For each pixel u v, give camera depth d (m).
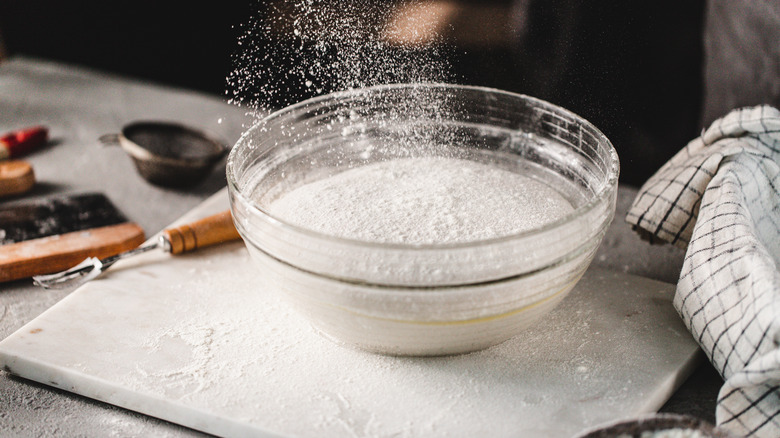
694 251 0.89
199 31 1.32
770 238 0.95
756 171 0.93
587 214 0.83
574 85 1.08
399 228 0.86
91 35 1.40
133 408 0.86
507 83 1.09
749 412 0.81
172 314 0.93
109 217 1.08
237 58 0.98
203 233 1.00
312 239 0.81
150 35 1.36
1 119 1.28
